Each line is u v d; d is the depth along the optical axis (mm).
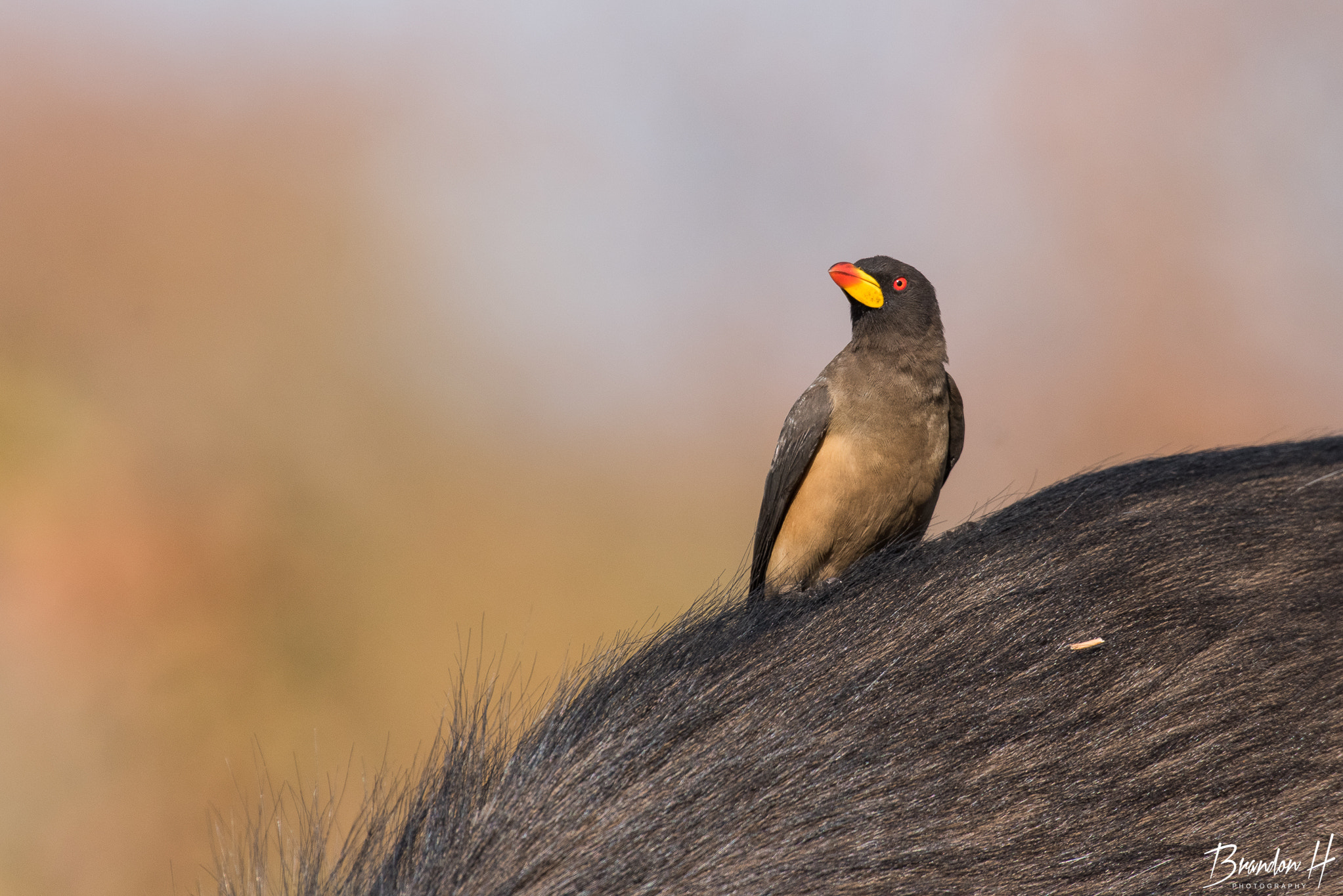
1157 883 6340
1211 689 7051
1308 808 6602
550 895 5969
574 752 6727
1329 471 8766
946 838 6367
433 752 7086
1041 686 7090
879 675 7184
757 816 6359
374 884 6207
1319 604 7504
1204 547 8047
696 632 7996
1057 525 8602
